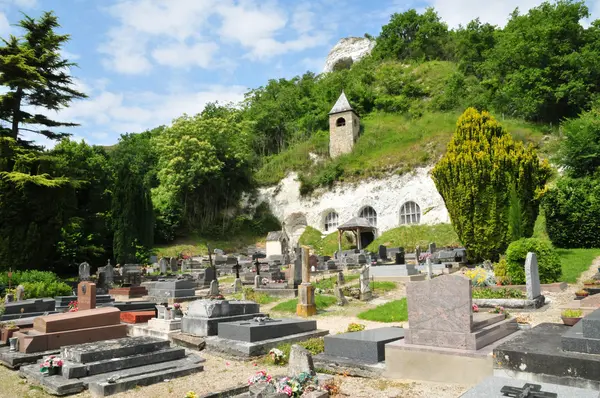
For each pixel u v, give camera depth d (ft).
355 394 23.27
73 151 142.00
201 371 29.78
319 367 28.25
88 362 28.50
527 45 142.51
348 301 58.44
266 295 66.18
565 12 141.79
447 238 117.08
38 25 105.81
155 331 40.55
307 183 156.87
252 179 168.25
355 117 169.07
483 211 76.28
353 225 126.11
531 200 74.54
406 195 136.26
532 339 23.99
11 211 87.81
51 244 93.56
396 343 26.76
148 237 128.16
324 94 206.49
